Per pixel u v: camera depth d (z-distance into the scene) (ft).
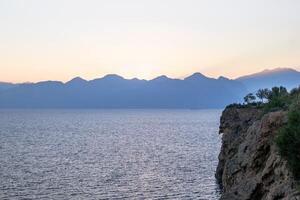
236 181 213.05
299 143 136.98
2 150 499.92
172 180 321.73
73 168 376.27
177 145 583.17
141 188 293.43
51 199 258.78
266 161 176.24
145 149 534.78
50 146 560.61
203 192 280.92
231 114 328.08
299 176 136.56
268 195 149.89
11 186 292.81
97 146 571.28
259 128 192.13
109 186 299.79
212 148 541.34
